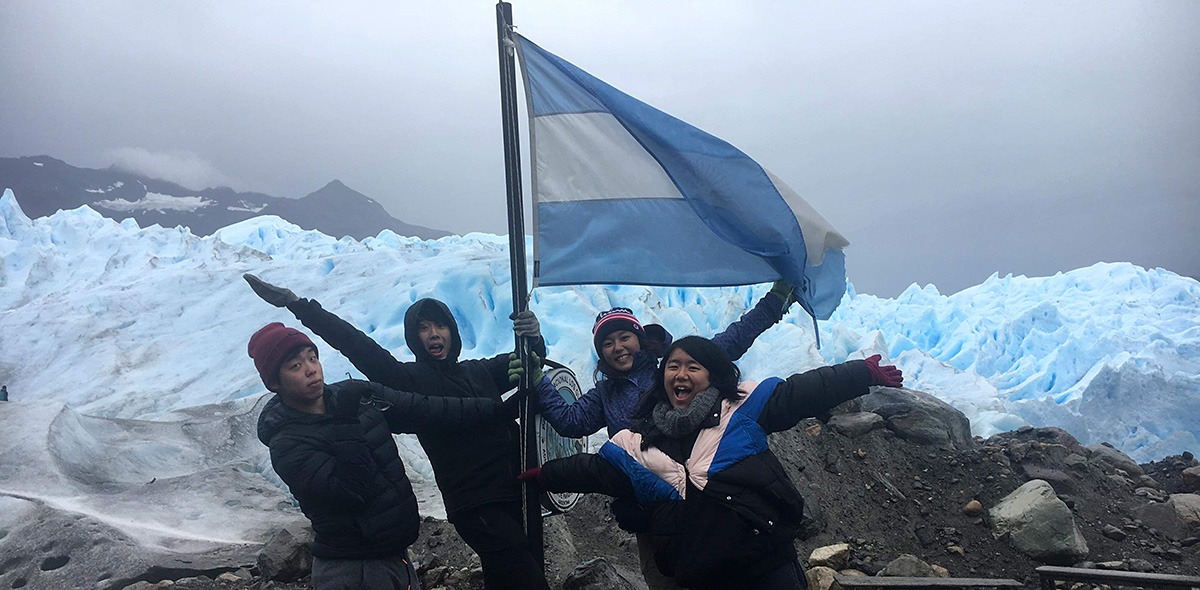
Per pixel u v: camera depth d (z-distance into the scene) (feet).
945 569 16.44
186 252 53.26
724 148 11.98
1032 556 17.02
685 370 8.92
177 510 17.21
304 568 14.44
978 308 53.98
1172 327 48.44
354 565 9.26
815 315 12.14
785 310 11.83
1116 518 18.48
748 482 8.30
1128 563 16.66
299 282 46.42
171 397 38.09
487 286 42.04
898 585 15.15
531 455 11.03
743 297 46.55
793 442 18.83
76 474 17.85
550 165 12.09
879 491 18.52
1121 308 51.11
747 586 8.46
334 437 9.17
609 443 9.07
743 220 11.79
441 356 11.26
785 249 11.68
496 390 11.48
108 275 51.93
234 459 20.04
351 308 42.06
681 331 41.52
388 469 9.48
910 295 59.16
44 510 15.88
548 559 15.47
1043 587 15.44
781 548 8.47
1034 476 19.33
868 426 19.61
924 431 19.88
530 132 12.12
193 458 19.63
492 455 10.82
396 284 43.06
